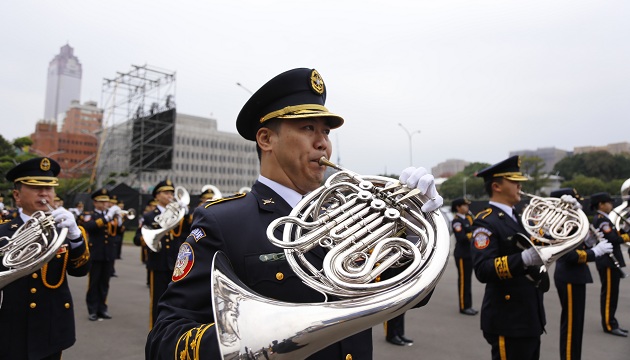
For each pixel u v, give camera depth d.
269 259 1.47
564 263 4.74
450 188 58.69
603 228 6.11
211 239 1.44
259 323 1.06
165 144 33.53
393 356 5.05
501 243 3.39
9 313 2.91
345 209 1.39
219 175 68.00
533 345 3.26
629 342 5.55
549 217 3.62
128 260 14.98
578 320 4.66
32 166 3.31
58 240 2.77
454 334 5.95
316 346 1.05
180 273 1.41
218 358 1.10
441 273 1.15
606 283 5.99
